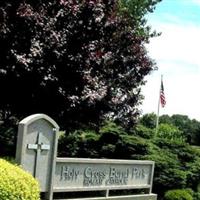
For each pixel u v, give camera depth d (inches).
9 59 478.0
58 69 500.7
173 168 661.9
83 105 525.0
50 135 406.9
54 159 412.2
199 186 698.8
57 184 426.9
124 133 650.2
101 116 569.6
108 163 480.1
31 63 480.1
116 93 633.6
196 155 730.2
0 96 506.9
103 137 633.6
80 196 472.1
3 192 302.4
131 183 516.1
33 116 392.8
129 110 650.2
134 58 652.1
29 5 482.0
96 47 537.3
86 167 455.2
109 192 516.1
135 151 629.9
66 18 508.1
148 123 1286.9
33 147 394.6
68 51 502.9
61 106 513.0
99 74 561.9
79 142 626.5
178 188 656.4
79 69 509.0
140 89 665.6
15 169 332.8
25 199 315.3
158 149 696.4
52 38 491.2
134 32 671.1
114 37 594.6
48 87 495.8
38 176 401.7
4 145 545.3
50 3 503.2
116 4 565.9
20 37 481.4
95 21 517.7
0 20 468.4
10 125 572.1
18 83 494.0
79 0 516.1
